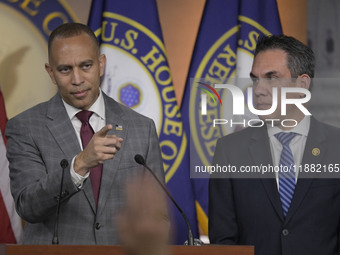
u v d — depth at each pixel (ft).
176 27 28.73
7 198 25.95
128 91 27.96
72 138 17.74
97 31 28.07
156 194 4.91
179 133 27.99
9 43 27.61
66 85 17.57
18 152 17.52
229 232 18.06
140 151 18.15
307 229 17.29
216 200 18.54
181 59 28.63
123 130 18.30
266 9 28.94
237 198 18.24
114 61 28.02
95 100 18.45
